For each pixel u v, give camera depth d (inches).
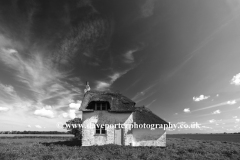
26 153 667.4
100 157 576.7
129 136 864.9
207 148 864.9
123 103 931.3
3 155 613.3
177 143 1190.3
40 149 753.6
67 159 547.8
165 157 602.9
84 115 903.7
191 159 581.6
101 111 901.2
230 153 699.4
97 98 917.2
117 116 887.7
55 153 643.5
